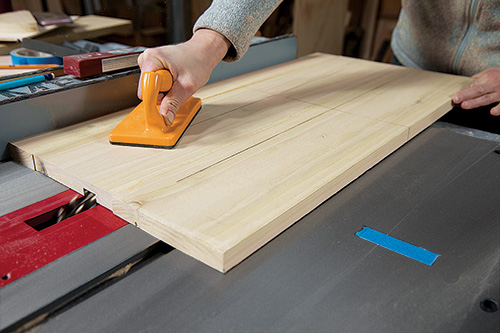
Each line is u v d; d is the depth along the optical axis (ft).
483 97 3.35
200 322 1.49
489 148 2.76
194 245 1.73
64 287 1.60
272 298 1.59
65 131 2.66
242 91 3.37
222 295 1.60
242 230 1.77
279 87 3.47
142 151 2.42
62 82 2.76
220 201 1.96
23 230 1.90
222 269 1.69
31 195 2.17
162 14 4.83
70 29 4.76
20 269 1.68
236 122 2.80
